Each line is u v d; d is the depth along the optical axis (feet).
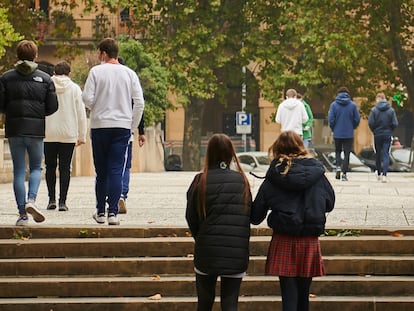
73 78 187.73
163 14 207.92
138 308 51.47
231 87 297.74
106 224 61.31
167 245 56.39
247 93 225.56
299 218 44.04
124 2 208.23
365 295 53.26
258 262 54.70
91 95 60.39
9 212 71.31
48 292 53.26
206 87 207.21
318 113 289.94
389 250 56.49
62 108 70.59
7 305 51.65
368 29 199.31
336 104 117.39
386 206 77.30
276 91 212.43
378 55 204.33
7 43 140.56
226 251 42.78
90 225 60.03
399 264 54.85
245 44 212.43
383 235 58.80
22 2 183.01
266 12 210.79
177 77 205.36
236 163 44.16
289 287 44.75
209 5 208.13
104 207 61.82
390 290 53.26
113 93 60.54
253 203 44.98
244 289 53.01
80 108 70.95
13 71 59.93
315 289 53.36
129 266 54.90
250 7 210.38
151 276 54.80
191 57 206.08
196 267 43.47
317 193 44.55
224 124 302.45
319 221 44.29
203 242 43.09
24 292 53.31
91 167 141.38
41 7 261.85
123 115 60.59
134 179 123.95
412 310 51.34
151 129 184.14
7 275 54.90
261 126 281.13
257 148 288.71
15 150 59.62
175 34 210.18
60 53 207.21
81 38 260.21
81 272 54.90
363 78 209.15
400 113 279.90
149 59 192.13
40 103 60.03
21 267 54.95
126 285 53.21
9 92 59.52
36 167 60.44
